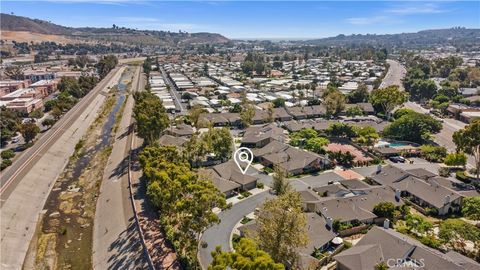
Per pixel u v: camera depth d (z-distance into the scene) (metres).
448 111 172.38
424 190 87.62
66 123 161.50
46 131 152.00
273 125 147.88
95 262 70.94
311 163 108.31
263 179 103.06
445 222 70.44
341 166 111.94
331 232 71.12
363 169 109.25
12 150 130.00
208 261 65.62
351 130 135.88
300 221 57.62
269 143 125.00
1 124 144.00
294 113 172.12
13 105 177.75
